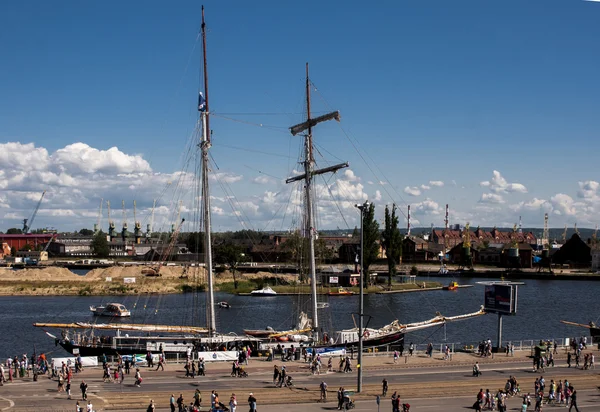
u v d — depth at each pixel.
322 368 79.81
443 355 89.56
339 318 150.62
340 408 59.50
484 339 117.75
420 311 166.38
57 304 178.62
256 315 154.75
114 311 151.00
